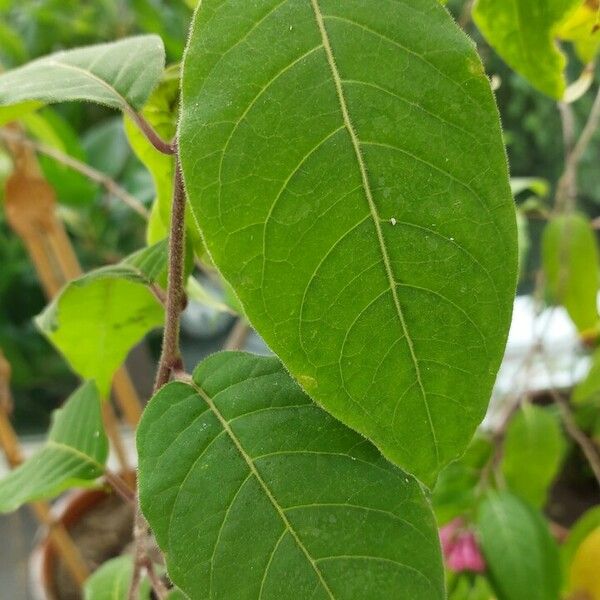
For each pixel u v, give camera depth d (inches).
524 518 12.6
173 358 6.6
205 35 4.4
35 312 24.5
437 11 4.5
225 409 6.0
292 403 5.9
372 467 5.7
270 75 4.4
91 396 9.2
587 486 19.4
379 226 4.4
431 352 4.5
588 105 17.1
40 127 13.2
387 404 4.5
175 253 6.1
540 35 8.1
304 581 5.4
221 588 5.4
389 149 4.3
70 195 16.8
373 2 4.5
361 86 4.3
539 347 16.6
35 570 15.6
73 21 19.6
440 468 4.6
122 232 21.8
